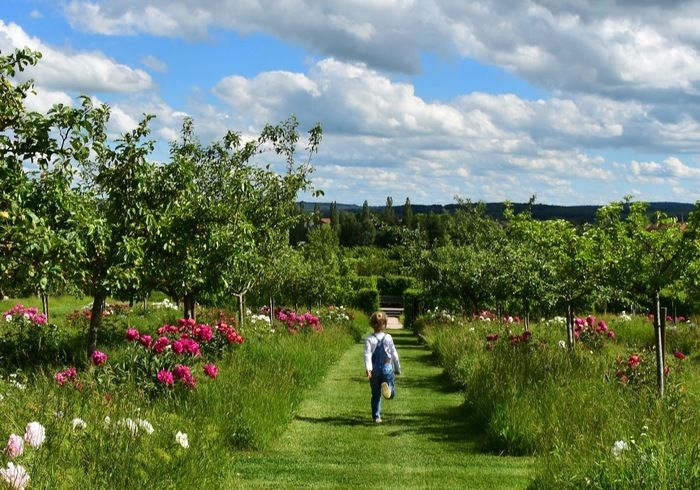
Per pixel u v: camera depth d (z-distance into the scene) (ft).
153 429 19.06
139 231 30.96
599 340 53.26
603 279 35.78
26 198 24.59
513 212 52.31
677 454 16.87
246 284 53.36
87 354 30.55
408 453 26.37
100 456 15.99
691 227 31.09
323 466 24.11
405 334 100.78
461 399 38.81
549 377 31.27
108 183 29.78
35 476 13.71
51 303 95.25
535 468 21.56
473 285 76.13
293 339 51.60
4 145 23.63
